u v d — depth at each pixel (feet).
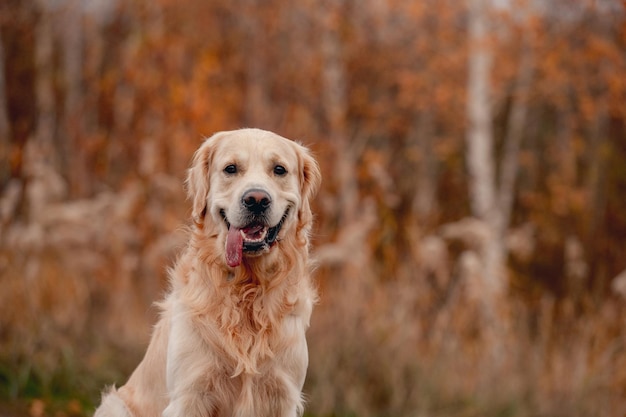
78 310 27.37
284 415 13.89
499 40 40.88
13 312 26.07
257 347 13.58
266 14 46.11
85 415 22.43
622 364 26.73
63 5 47.67
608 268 41.96
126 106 42.29
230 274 13.79
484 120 39.60
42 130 44.91
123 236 30.30
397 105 50.08
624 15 40.57
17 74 49.29
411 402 24.29
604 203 49.52
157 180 31.48
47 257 29.27
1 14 46.47
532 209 49.80
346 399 24.04
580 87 44.11
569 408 25.04
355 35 46.93
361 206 35.58
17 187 29.86
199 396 13.60
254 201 13.12
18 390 23.04
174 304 14.20
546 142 58.03
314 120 44.93
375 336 25.36
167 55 41.83
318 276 27.40
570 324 28.96
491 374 25.84
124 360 25.26
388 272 30.04
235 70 47.11
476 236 31.24
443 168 53.98
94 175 40.22
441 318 27.30
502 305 29.71
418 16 43.04
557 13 43.68
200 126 37.52
